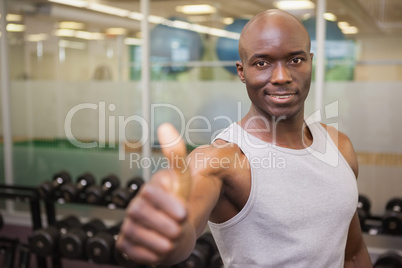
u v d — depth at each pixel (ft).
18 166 13.43
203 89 11.36
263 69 2.28
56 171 13.04
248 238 2.32
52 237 8.27
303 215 2.31
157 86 11.79
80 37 12.44
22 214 13.23
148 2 11.47
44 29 12.77
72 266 9.85
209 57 11.24
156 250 1.12
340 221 2.43
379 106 10.18
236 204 2.32
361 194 9.69
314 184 2.38
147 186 1.16
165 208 1.12
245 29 2.37
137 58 11.92
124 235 1.15
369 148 10.38
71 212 12.92
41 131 13.07
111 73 12.21
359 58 10.14
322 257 2.37
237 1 10.85
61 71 12.71
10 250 8.60
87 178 10.20
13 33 13.07
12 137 13.43
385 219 7.37
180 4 11.35
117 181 10.35
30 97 13.09
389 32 9.84
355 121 10.39
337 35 10.19
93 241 7.88
